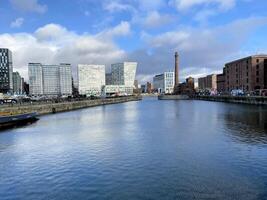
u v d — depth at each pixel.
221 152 32.94
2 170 27.75
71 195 21.23
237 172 25.42
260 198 19.86
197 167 27.17
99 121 71.94
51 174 26.25
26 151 35.88
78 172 26.62
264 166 27.06
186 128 54.22
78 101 137.25
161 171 26.19
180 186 22.31
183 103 176.00
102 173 26.09
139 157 31.45
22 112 77.44
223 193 20.80
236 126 55.41
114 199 20.25
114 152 34.22
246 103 144.12
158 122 66.25
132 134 47.91
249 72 178.62
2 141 43.00
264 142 38.25
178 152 33.44
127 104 179.38
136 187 22.36
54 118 81.88
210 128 53.53
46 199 20.70
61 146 38.72
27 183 24.03
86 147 37.69
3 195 21.67
